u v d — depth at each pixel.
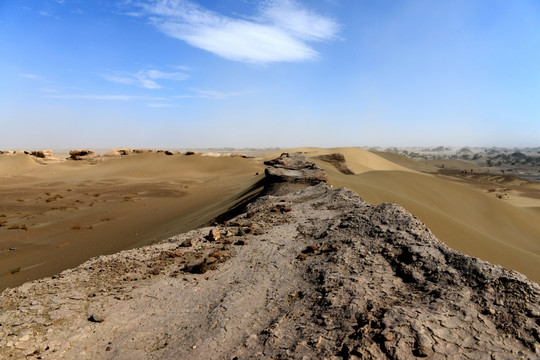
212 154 103.19
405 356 4.09
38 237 26.83
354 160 93.94
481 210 32.06
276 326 5.22
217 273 7.57
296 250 8.27
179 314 6.03
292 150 114.38
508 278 5.17
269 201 14.53
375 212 9.11
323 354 4.36
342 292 5.74
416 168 163.62
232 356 4.72
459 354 4.09
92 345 5.24
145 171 85.56
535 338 4.18
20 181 75.81
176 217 30.36
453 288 5.33
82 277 7.62
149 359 4.89
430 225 18.88
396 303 5.25
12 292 6.83
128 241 22.56
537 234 28.70
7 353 4.85
